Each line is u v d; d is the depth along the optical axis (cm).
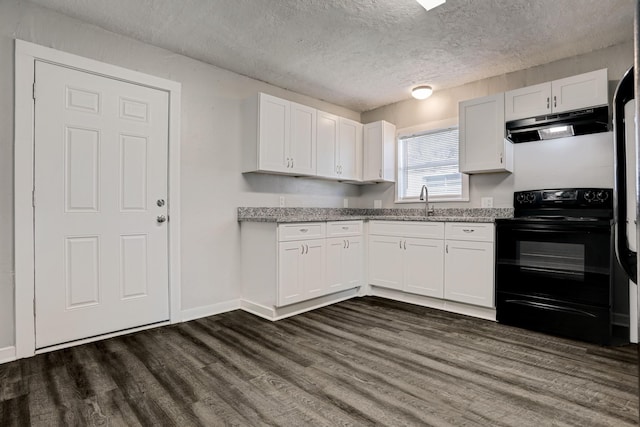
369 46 279
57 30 229
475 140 326
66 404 161
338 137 390
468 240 296
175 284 283
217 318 295
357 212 444
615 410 156
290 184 373
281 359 210
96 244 246
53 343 226
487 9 228
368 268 370
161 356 215
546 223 256
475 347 229
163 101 279
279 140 329
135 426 145
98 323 246
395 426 145
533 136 311
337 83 358
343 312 310
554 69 306
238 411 156
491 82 342
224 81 319
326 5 224
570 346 231
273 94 359
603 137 282
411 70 327
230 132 322
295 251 300
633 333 235
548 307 254
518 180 324
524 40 270
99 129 246
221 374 190
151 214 271
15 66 213
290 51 288
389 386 178
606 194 272
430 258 319
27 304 217
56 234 229
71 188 235
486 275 286
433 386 178
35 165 220
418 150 407
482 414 153
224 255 316
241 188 330
